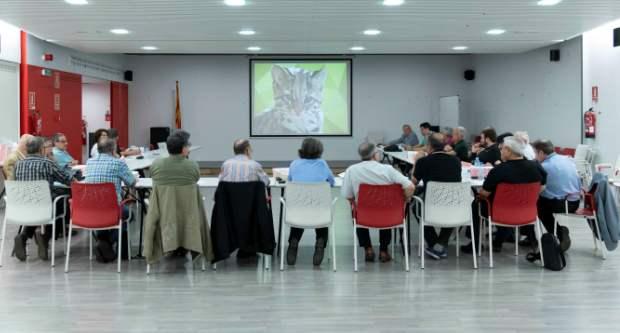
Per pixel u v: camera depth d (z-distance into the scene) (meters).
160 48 10.53
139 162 7.55
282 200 4.89
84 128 13.09
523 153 4.92
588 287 4.29
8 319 3.61
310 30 8.48
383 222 4.68
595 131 8.88
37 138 5.08
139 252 5.27
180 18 7.38
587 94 9.12
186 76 13.93
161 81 13.92
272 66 13.89
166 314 3.71
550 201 5.19
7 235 6.16
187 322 3.56
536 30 8.41
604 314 3.70
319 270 4.80
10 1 6.31
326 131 14.05
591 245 5.69
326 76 13.95
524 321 3.57
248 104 14.00
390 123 14.16
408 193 4.74
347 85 14.01
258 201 4.73
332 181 5.07
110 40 9.39
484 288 4.27
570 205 5.24
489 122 13.02
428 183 4.77
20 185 4.72
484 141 6.71
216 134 14.04
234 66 13.92
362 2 6.45
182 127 14.00
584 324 3.52
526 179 4.73
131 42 9.65
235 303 3.93
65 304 3.90
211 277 4.58
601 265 4.93
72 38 9.13
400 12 7.01
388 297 4.06
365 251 5.15
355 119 14.10
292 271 4.77
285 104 13.96
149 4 6.50
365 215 4.70
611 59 8.45
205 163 14.05
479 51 11.08
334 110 14.03
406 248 4.80
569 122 9.62
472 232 4.86
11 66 8.63
